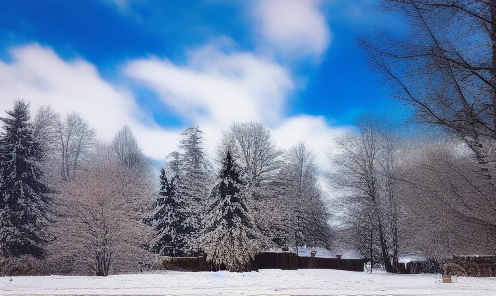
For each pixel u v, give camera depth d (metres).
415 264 34.50
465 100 10.77
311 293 9.98
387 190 36.62
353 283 16.39
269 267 36.94
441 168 14.08
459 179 13.77
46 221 31.20
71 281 16.00
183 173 52.53
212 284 15.02
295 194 49.97
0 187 30.67
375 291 10.72
